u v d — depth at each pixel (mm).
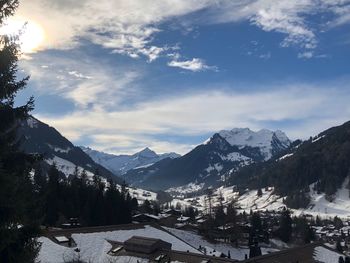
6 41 18531
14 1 18172
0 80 18453
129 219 144875
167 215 180875
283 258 84250
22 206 17875
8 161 19219
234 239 149375
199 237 147625
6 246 17812
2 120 18828
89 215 131750
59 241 82625
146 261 79062
